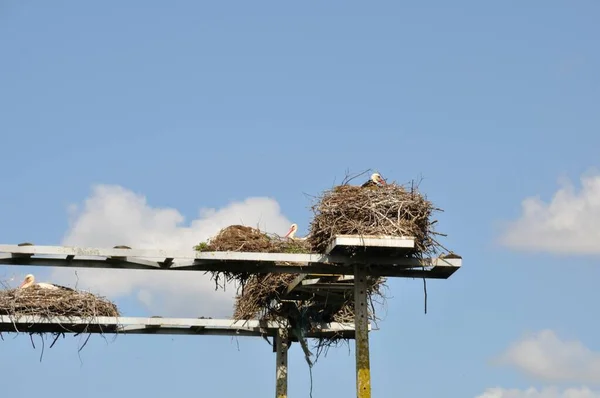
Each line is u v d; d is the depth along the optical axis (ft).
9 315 67.51
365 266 59.36
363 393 57.16
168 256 56.54
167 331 72.54
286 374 71.97
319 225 58.85
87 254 55.83
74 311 69.05
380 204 58.23
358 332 58.34
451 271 60.70
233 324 71.72
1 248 54.95
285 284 68.95
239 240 63.00
